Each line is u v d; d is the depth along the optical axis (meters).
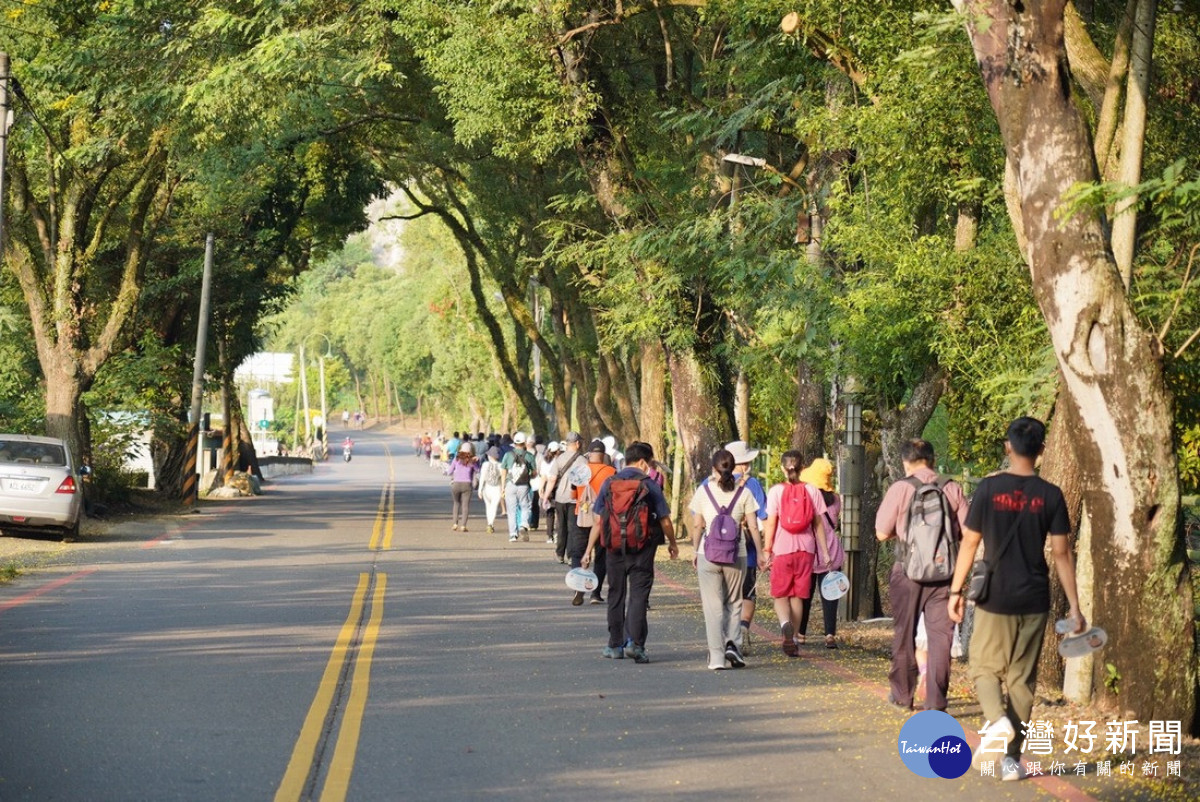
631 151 46.03
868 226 26.80
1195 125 22.61
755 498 23.44
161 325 82.44
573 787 14.72
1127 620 18.27
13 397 72.25
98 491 66.12
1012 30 17.45
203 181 61.28
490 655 24.25
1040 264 17.66
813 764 16.00
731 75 37.03
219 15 48.00
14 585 34.56
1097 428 17.86
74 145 58.28
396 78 49.00
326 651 24.25
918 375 29.34
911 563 18.77
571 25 42.38
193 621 28.16
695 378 46.00
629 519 23.81
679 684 21.53
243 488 91.62
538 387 125.25
